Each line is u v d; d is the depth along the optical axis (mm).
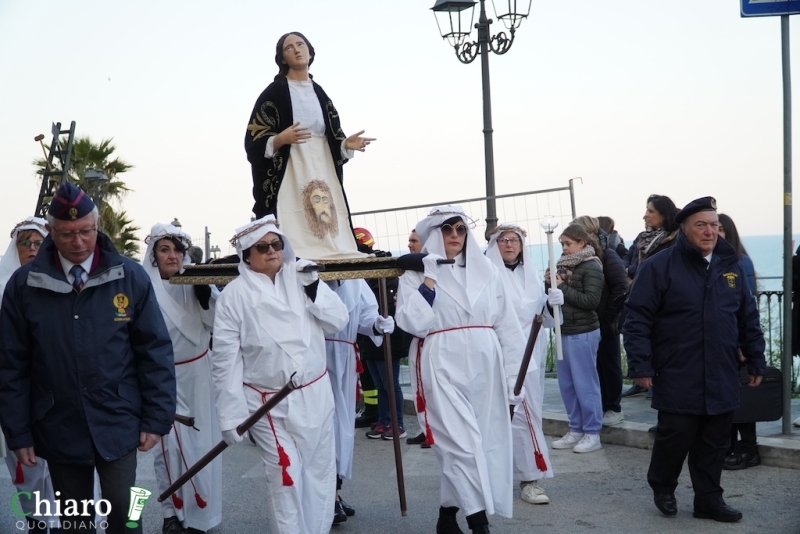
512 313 6012
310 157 6246
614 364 8211
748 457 7066
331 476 5383
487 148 10867
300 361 5203
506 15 10547
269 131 6184
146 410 4578
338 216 6352
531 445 6539
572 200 10820
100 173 17125
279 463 5125
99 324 4461
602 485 6934
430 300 5730
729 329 5883
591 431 7898
